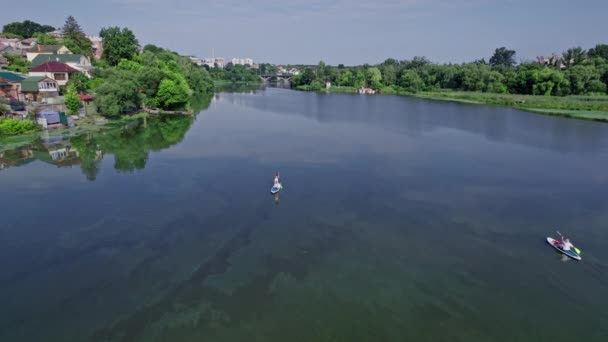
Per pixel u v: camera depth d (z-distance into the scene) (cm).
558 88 16938
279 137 8125
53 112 8212
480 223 4112
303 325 2664
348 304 2872
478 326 2667
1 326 2644
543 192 4994
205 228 3969
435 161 6384
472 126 9850
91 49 15838
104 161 6272
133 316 2739
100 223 4056
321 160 6344
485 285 3098
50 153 6694
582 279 3184
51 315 2745
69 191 4947
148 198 4722
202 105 13738
